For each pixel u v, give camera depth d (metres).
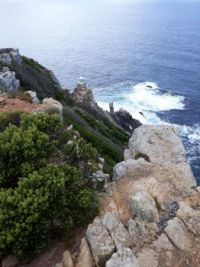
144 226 15.55
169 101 106.12
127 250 14.35
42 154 17.94
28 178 15.95
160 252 14.46
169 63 164.38
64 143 21.19
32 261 15.06
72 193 16.20
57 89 61.25
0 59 47.88
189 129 84.06
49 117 21.14
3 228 14.18
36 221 14.30
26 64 60.16
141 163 20.23
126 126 81.62
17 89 43.22
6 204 14.77
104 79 136.62
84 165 19.48
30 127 19.27
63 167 17.19
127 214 16.48
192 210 16.44
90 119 52.28
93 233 15.25
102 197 18.05
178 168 20.56
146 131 23.06
